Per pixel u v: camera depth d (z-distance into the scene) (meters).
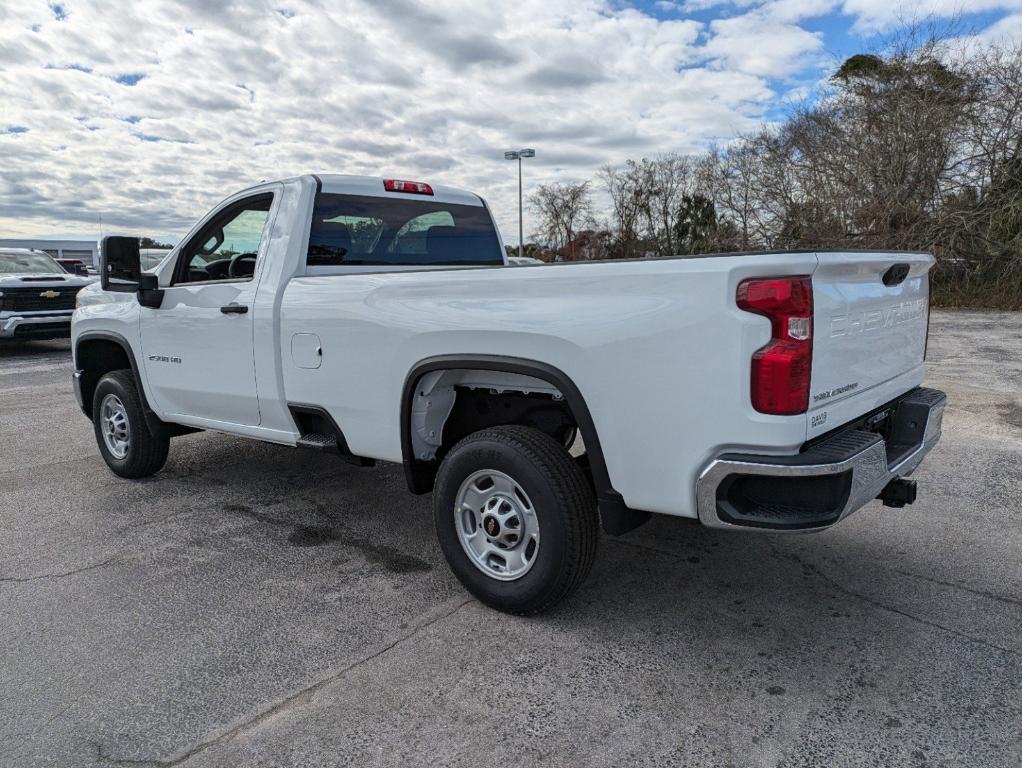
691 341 2.54
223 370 4.31
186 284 4.50
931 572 3.57
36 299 12.43
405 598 3.40
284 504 4.75
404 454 3.46
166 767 2.26
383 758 2.30
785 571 3.62
